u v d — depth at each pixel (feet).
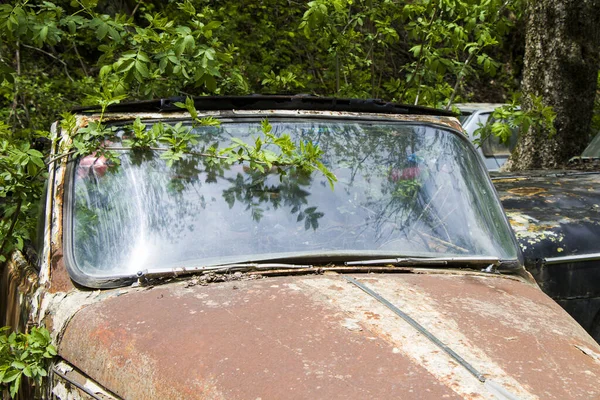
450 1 19.45
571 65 26.63
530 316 8.52
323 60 27.58
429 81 20.80
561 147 26.94
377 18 21.76
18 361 8.80
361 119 11.62
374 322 7.73
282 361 7.05
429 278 9.21
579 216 14.30
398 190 10.58
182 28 13.78
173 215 9.70
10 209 12.76
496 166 32.63
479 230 10.53
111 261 9.29
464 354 7.27
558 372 7.25
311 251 9.46
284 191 10.15
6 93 24.57
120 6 35.19
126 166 10.21
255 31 27.86
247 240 9.52
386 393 6.52
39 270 10.01
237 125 11.05
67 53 32.65
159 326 7.97
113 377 7.76
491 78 53.01
